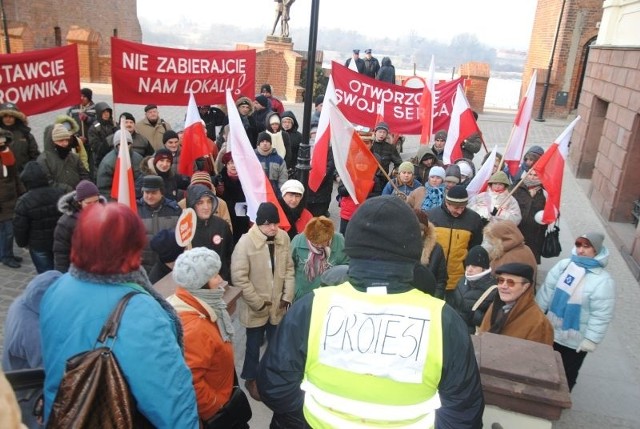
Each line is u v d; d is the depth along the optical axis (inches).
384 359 65.1
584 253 180.4
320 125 284.7
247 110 394.3
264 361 70.6
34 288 110.7
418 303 67.3
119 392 73.5
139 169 275.7
